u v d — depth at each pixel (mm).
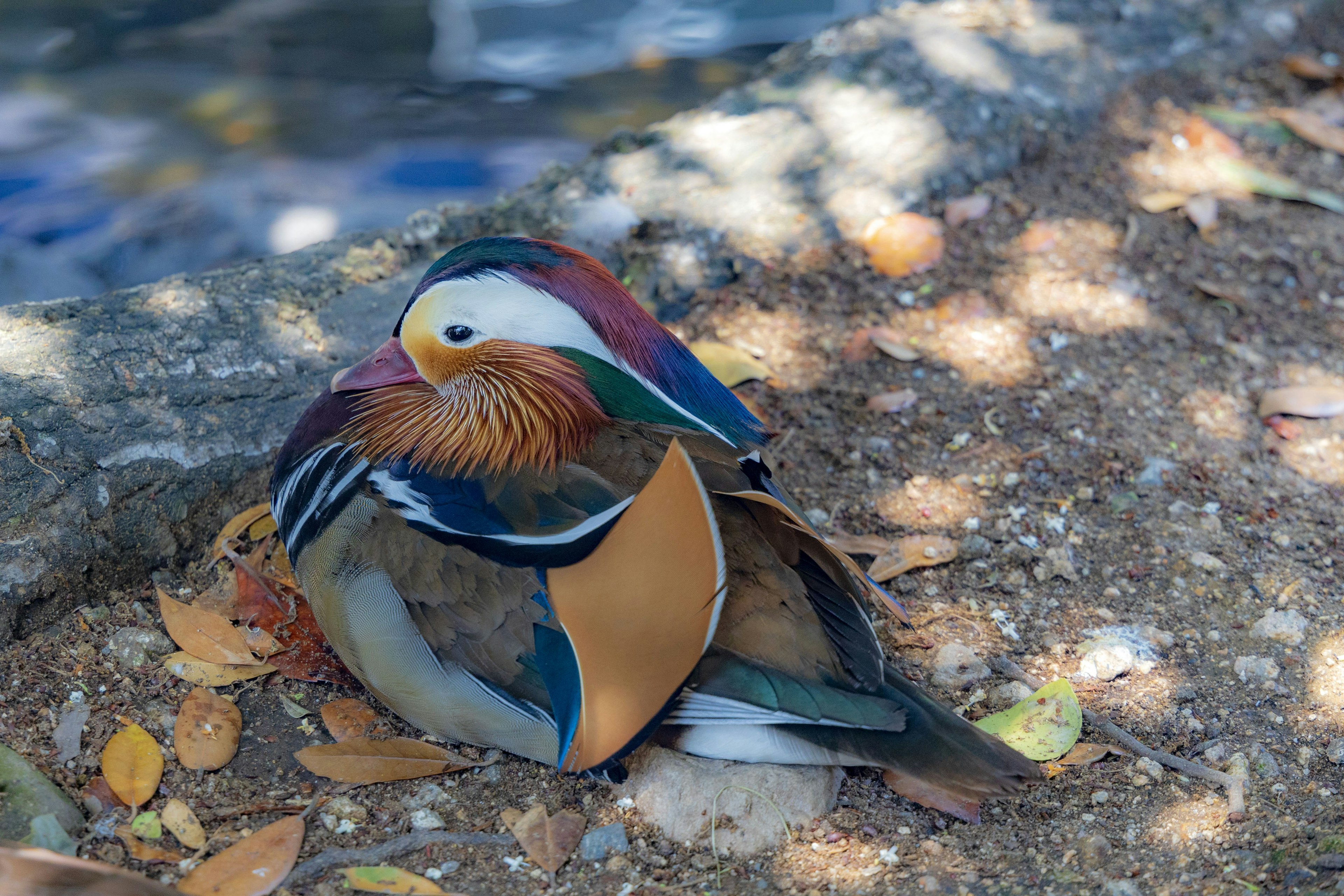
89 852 2062
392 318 3260
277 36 6566
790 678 2098
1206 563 2891
